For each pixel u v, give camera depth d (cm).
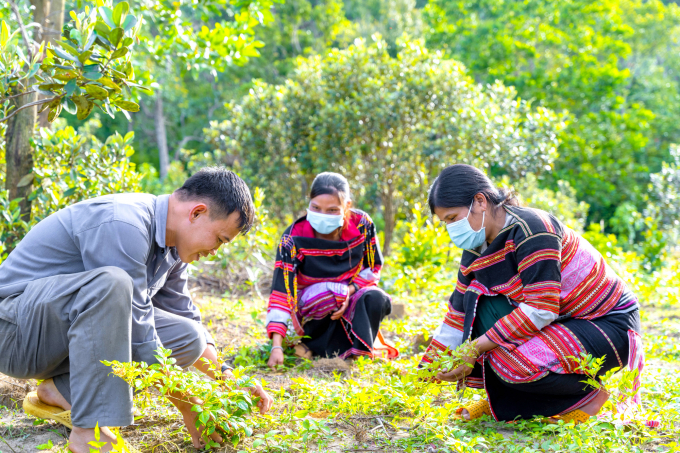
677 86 2602
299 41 2778
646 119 2102
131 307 209
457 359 259
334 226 374
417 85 796
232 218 225
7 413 268
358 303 380
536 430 251
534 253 251
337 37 2756
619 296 264
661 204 1046
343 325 386
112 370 202
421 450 237
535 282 251
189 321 247
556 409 262
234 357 382
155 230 225
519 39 2156
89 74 278
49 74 295
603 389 249
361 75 811
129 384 206
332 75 838
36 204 454
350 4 3116
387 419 271
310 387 282
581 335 252
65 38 294
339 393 283
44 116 495
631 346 257
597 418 243
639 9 2578
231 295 611
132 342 217
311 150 844
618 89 2252
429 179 861
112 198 225
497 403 271
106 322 202
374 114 784
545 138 829
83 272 209
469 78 845
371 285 398
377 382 297
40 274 218
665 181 1063
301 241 384
